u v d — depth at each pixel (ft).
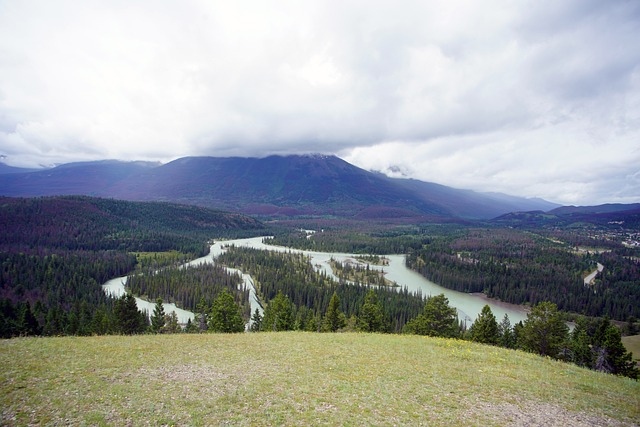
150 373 79.92
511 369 93.97
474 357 105.19
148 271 508.53
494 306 447.42
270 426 56.49
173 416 58.59
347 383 77.41
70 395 64.59
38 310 276.62
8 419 54.80
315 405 65.10
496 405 68.85
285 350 106.93
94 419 56.29
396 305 355.97
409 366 92.43
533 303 450.71
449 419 61.67
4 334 215.92
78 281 412.98
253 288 471.21
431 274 584.40
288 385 75.00
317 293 395.75
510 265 606.96
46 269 432.25
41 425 53.72
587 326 343.05
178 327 255.50
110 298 373.20
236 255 651.25
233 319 202.49
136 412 59.36
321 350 107.86
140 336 123.24
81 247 647.15
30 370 75.41
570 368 101.04
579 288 475.31
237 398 66.95
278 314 215.51
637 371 155.53
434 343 125.39
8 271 402.72
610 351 160.45
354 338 130.72
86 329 229.45
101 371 78.64
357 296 384.88
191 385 73.20
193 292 390.83
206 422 57.00
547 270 562.66
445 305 188.85
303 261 643.04
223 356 97.66
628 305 422.41
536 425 61.16
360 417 60.64
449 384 79.46
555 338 156.76
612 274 547.08
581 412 67.62
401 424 58.85
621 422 64.23
